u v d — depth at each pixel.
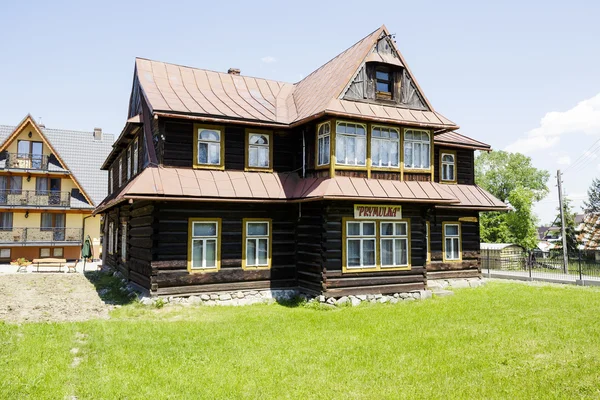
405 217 17.66
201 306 15.56
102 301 16.50
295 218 18.00
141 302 15.23
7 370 8.59
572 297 18.00
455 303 16.53
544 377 8.70
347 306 15.87
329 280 16.02
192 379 8.41
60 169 35.28
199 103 17.45
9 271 27.92
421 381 8.49
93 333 11.46
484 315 14.24
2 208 33.59
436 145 22.16
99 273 25.53
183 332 11.76
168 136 16.41
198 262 16.20
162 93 17.55
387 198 16.20
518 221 47.38
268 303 16.64
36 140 35.28
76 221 36.47
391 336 11.60
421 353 10.12
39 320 12.98
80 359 9.61
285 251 17.75
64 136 41.19
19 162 34.38
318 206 16.52
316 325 12.78
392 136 17.70
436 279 21.09
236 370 8.93
